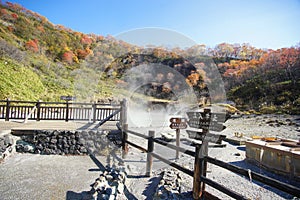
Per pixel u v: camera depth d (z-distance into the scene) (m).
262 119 12.04
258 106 16.52
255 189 3.18
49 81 18.41
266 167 4.06
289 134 8.08
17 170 4.00
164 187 3.06
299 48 23.70
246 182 3.47
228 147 6.05
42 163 4.50
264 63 24.25
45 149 5.16
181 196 2.88
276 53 25.03
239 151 5.65
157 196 2.86
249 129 9.30
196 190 2.68
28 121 6.95
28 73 16.94
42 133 5.23
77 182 3.56
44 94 15.53
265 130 8.99
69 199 2.95
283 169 3.71
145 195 3.09
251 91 19.80
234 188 3.21
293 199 2.81
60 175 3.86
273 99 17.11
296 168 3.48
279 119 11.62
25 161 4.55
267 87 19.25
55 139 5.25
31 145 5.17
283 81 19.80
